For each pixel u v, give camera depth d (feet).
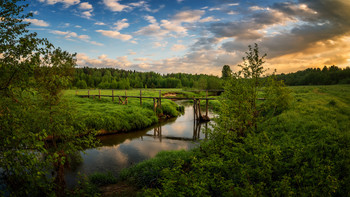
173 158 36.35
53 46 15.56
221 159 20.71
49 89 24.67
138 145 53.42
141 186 28.68
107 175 32.78
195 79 502.38
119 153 46.50
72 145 26.27
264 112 60.39
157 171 31.83
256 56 37.01
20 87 14.98
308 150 27.22
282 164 20.49
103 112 71.97
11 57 14.20
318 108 52.31
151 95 152.66
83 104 89.56
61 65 32.50
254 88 37.78
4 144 14.07
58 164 25.98
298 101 67.41
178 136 64.54
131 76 439.22
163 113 101.04
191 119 94.73
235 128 29.07
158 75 522.88
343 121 39.50
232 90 35.40
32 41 14.17
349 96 77.46
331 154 25.98
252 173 18.49
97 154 45.37
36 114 23.38
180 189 17.06
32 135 14.64
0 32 14.14
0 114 14.73
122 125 67.21
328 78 270.05
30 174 14.15
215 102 143.74
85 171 35.86
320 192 15.35
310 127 37.45
